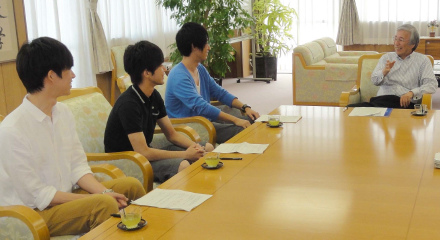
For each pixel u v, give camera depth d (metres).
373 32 9.02
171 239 1.48
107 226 1.60
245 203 1.74
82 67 5.48
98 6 5.77
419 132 2.65
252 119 3.59
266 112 6.34
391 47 9.02
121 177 2.40
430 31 8.54
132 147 2.74
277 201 1.75
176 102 3.48
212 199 1.79
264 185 1.92
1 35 4.10
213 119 3.38
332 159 2.23
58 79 2.08
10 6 4.19
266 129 2.87
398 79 4.02
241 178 2.02
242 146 2.49
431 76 3.92
